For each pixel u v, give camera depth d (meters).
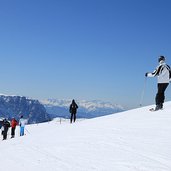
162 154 6.65
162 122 9.94
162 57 12.48
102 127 11.03
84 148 8.06
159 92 12.49
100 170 6.03
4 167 7.31
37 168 6.75
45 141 10.23
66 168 6.45
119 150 7.36
